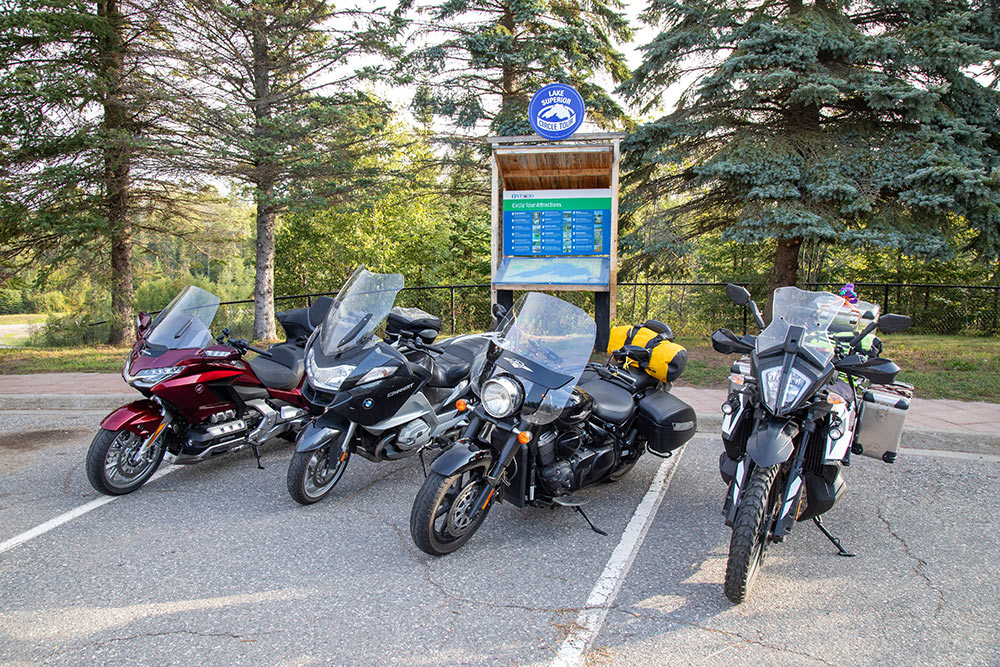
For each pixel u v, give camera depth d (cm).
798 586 375
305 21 1359
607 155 1000
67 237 1395
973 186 907
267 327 1491
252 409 573
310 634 328
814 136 1034
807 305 419
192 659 308
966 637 324
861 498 503
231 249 1830
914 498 503
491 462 423
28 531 455
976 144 987
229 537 445
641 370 521
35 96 1228
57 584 380
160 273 1820
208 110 1303
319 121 1330
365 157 1533
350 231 2536
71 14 1226
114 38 1322
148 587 376
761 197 988
